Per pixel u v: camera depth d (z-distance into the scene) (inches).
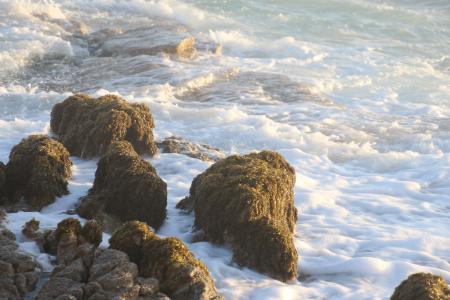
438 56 1327.5
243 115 870.4
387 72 1187.9
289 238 488.7
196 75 1030.4
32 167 565.0
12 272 416.2
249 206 502.9
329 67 1200.2
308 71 1168.2
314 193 650.2
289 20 1512.1
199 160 697.6
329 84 1095.6
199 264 436.8
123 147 581.9
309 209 617.3
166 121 847.7
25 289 411.5
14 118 829.8
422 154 799.1
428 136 853.8
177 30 1262.3
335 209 621.0
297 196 640.4
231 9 1560.0
